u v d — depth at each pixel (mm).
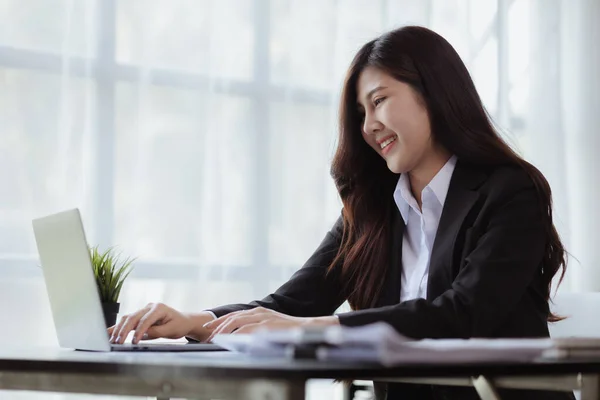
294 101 3771
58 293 1474
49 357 1125
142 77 3525
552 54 4191
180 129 3578
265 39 3736
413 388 1586
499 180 1652
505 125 4094
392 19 3941
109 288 1936
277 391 871
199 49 3625
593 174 4195
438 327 1368
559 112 4176
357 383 2564
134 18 3529
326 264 1889
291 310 1817
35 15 3393
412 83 1743
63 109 3396
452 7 4059
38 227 1510
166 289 3504
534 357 1024
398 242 1805
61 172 3379
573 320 2498
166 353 1308
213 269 3576
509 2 4141
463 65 1776
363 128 1803
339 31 3852
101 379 1011
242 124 3680
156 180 3523
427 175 1802
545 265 1651
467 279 1474
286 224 3713
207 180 3598
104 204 3430
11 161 3326
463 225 1647
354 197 1853
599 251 4160
